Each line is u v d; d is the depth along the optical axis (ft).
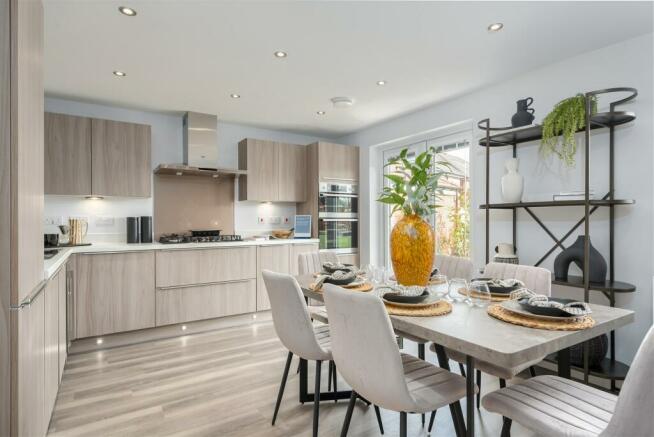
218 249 12.80
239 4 7.04
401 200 6.22
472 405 4.55
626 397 3.22
